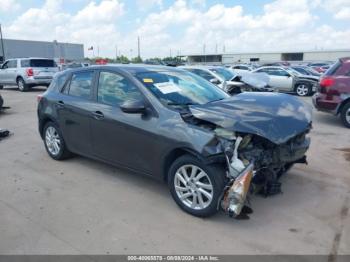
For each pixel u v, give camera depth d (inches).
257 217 145.1
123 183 181.6
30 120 365.1
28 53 2315.5
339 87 317.4
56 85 216.5
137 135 158.9
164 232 133.7
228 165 131.6
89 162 215.8
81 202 159.6
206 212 140.0
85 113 185.8
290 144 151.4
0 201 160.7
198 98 168.4
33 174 195.8
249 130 131.3
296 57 2778.1
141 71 175.9
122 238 129.6
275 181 156.0
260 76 495.5
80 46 2662.4
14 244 126.0
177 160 146.6
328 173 197.5
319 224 139.7
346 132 305.0
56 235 131.8
